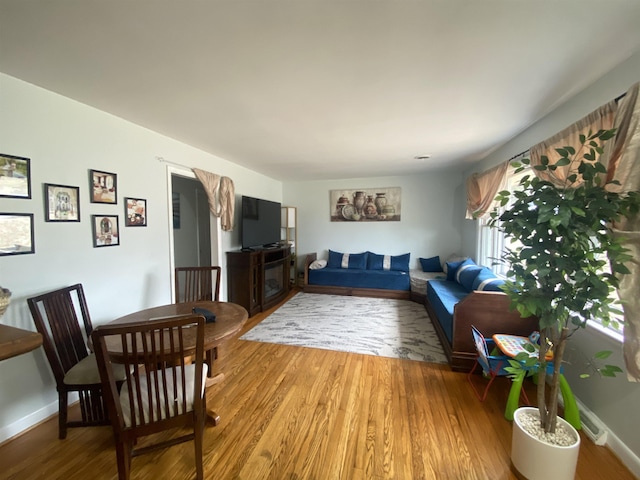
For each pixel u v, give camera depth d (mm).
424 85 1810
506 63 1559
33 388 1814
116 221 2367
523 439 1385
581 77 1709
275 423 1803
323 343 3021
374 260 5395
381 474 1434
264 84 1796
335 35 1317
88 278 2160
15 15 1162
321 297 4930
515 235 1350
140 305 2611
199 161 3393
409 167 4562
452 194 5184
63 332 1763
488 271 3281
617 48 1420
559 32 1295
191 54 1473
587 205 1170
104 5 1116
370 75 1687
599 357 1165
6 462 1521
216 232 3766
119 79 1733
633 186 1234
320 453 1565
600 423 1632
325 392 2135
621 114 1325
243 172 4461
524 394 1956
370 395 2096
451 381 2285
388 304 4492
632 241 1191
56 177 1931
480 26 1256
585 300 1174
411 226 5430
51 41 1355
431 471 1450
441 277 4590
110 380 1192
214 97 1982
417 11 1158
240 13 1168
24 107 1755
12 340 855
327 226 5852
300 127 2609
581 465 1469
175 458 1536
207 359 2217
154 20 1210
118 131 2365
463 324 2422
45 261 1879
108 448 1619
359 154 3660
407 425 1777
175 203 4836
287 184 6004
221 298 3859
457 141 3066
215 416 1797
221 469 1465
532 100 2027
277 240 5164
